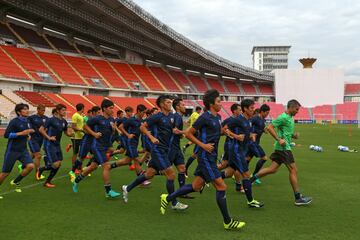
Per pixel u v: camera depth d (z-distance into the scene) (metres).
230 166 6.77
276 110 68.31
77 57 49.41
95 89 47.72
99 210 6.19
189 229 5.15
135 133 8.75
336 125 52.56
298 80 71.88
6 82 36.81
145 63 63.34
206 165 5.23
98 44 54.88
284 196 7.35
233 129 6.65
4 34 41.31
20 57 40.41
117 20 45.50
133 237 4.79
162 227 5.24
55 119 8.41
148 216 5.83
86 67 48.69
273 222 5.50
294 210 6.23
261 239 4.74
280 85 72.44
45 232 4.99
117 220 5.59
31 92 38.38
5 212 6.02
